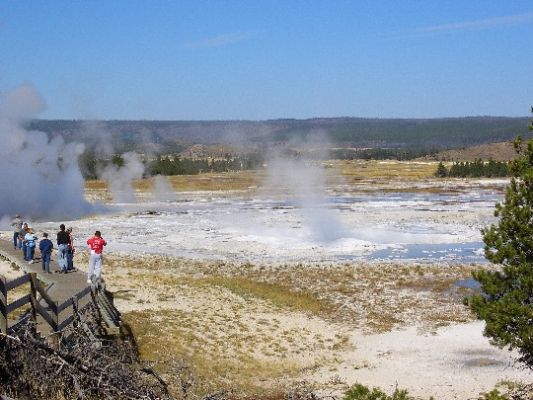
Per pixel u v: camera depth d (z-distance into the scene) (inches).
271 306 1186.0
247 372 836.0
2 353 432.1
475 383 830.5
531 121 698.8
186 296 1171.9
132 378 456.8
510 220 676.1
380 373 874.8
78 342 532.1
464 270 1581.0
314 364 907.4
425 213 2807.6
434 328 1103.0
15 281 519.8
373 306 1244.5
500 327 650.2
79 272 1092.5
